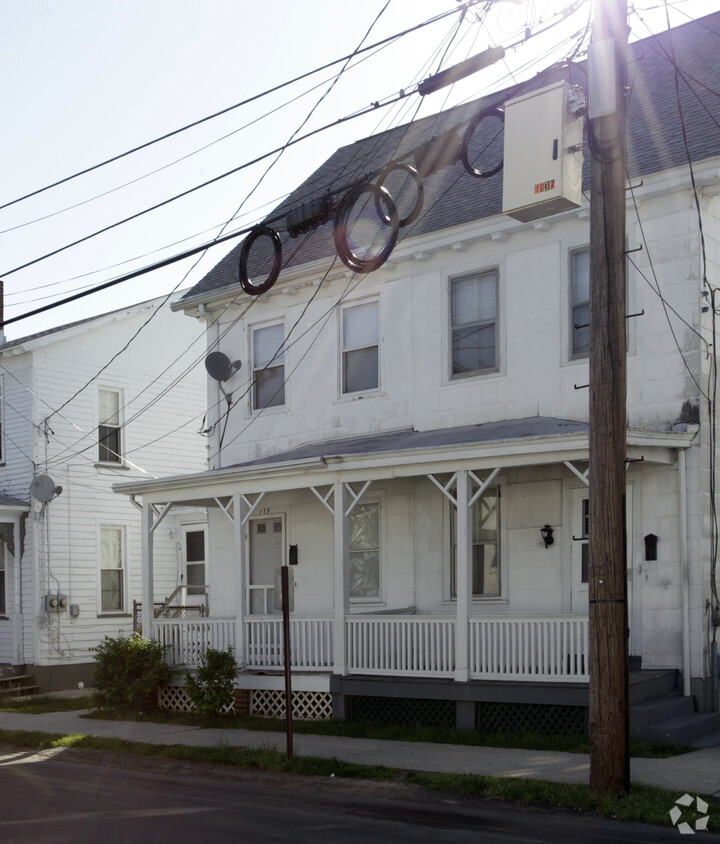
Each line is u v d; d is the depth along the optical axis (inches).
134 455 1000.9
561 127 402.3
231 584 800.9
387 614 630.5
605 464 385.1
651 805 363.9
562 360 625.0
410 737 550.9
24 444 932.6
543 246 640.4
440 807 393.1
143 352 1022.4
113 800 420.2
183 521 1007.6
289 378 778.8
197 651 696.4
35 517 915.4
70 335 951.6
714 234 583.8
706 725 520.4
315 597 743.1
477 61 442.3
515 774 440.1
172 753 532.1
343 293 746.8
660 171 575.5
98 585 954.7
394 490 698.8
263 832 352.5
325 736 572.7
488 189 690.2
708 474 565.0
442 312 686.5
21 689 880.9
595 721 384.5
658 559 562.9
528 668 545.0
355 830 353.1
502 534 639.1
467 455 562.3
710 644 551.2
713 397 572.1
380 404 717.3
